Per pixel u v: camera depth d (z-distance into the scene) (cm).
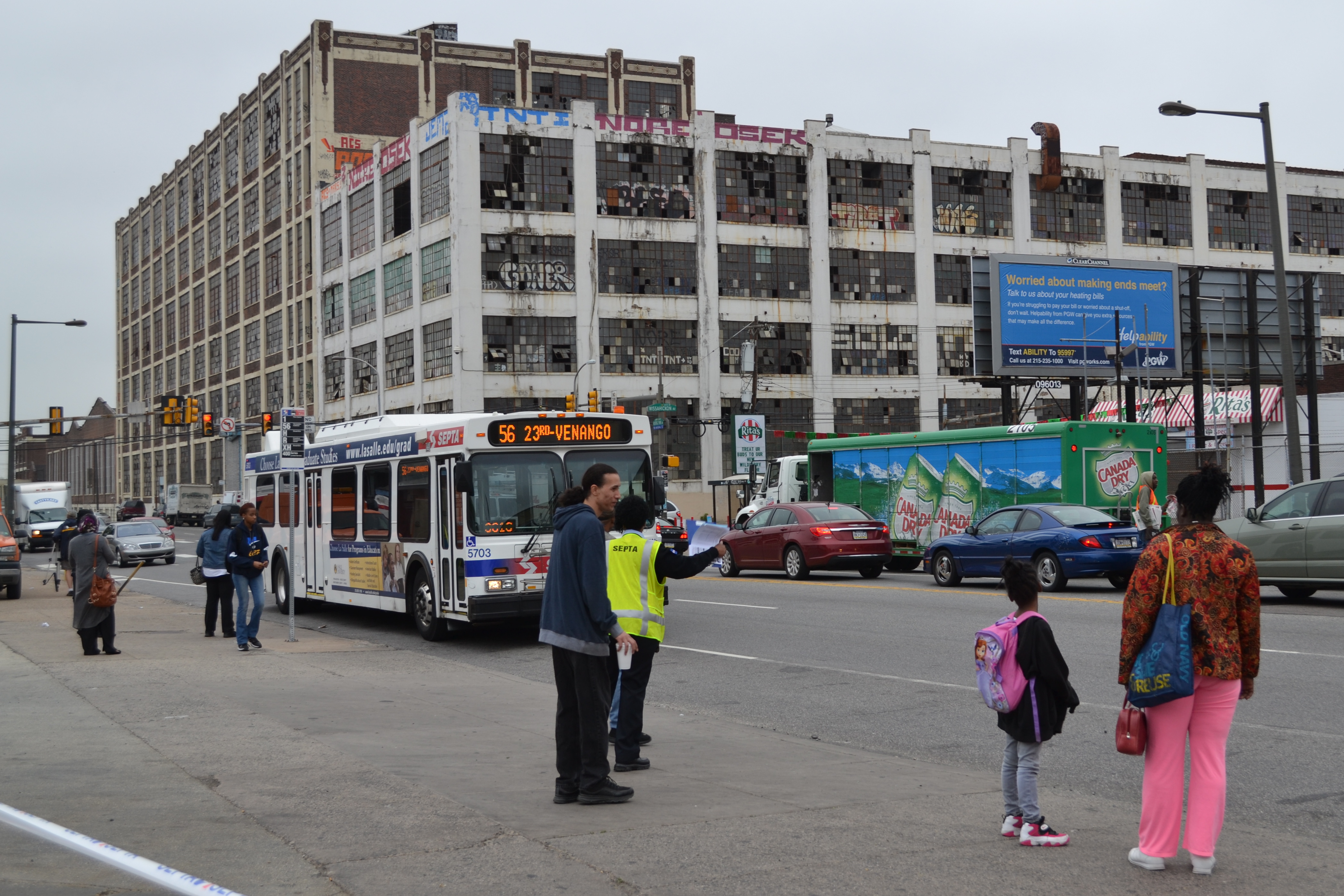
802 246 6216
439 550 1585
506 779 769
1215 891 536
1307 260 7038
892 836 629
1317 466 3919
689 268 6028
